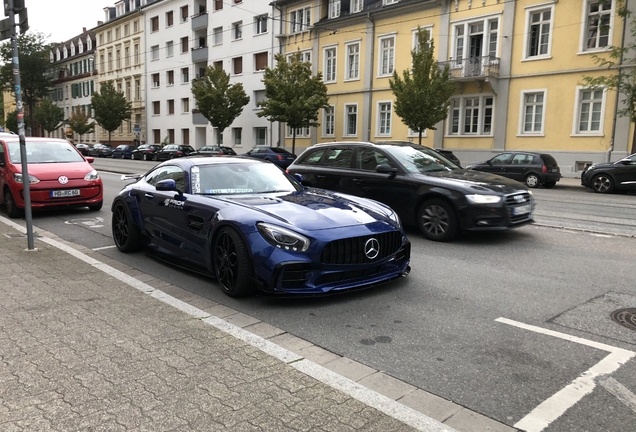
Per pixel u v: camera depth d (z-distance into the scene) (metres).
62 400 2.97
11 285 5.33
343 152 9.45
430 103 24.89
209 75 40.19
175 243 6.07
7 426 2.70
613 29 22.25
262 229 4.77
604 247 7.41
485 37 26.55
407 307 4.79
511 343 3.92
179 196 6.02
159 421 2.75
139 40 57.28
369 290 5.33
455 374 3.41
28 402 2.95
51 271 5.93
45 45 69.81
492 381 3.30
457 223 7.66
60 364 3.45
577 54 23.31
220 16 45.25
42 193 10.48
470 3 27.00
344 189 9.13
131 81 59.62
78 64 71.38
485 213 7.38
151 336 3.96
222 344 3.82
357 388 3.15
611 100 22.41
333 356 3.72
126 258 6.91
